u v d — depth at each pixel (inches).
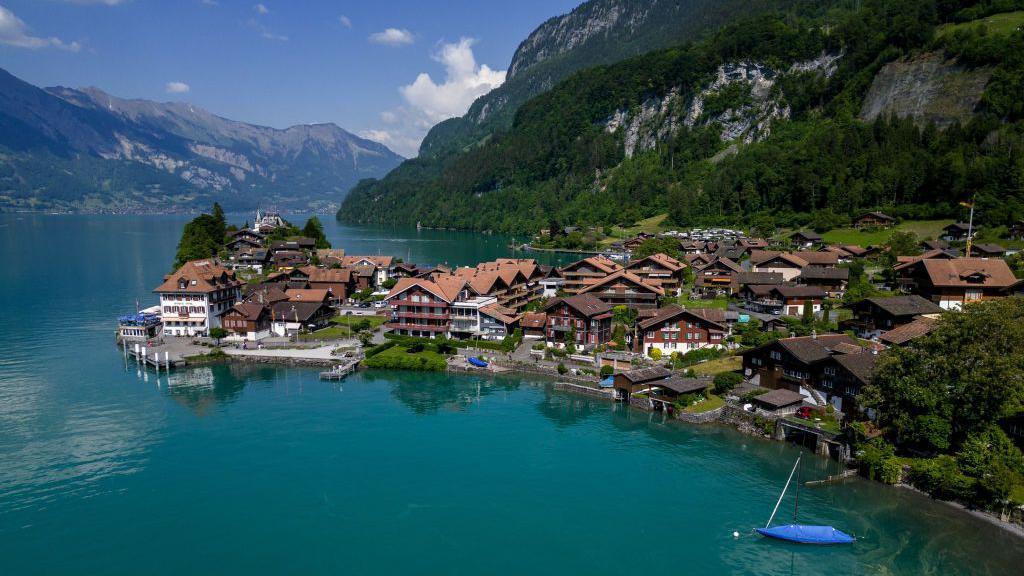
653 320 3690.9
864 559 1827.0
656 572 1776.6
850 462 2358.5
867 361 2605.8
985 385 2107.5
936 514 2032.5
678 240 7824.8
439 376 3629.4
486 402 3166.8
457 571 1776.6
